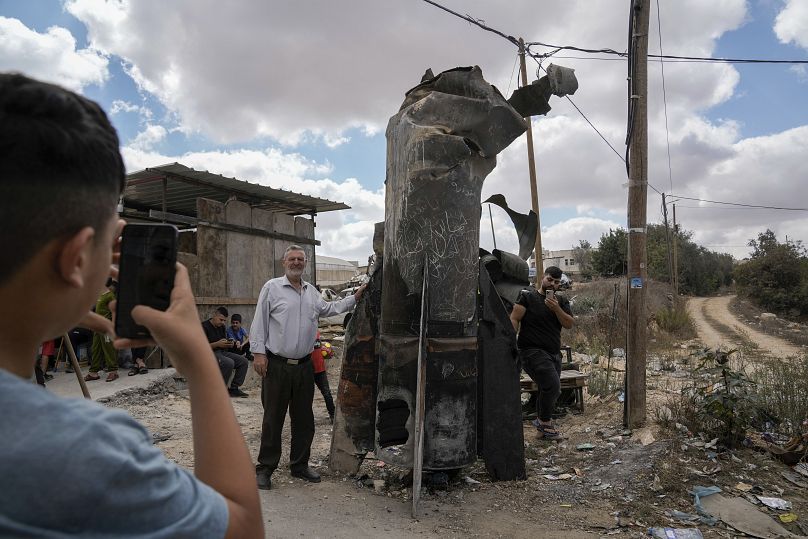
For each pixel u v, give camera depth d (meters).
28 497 0.59
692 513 4.25
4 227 0.64
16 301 0.67
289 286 4.81
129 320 0.82
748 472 4.80
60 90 0.70
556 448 5.72
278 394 4.70
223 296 10.12
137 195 11.15
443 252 4.57
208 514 0.70
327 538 3.66
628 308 5.85
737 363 11.20
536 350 6.06
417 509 4.14
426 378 4.57
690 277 54.50
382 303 4.87
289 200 11.98
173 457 5.40
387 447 4.73
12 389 0.63
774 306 38.31
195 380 0.80
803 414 5.87
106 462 0.63
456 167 4.57
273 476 4.93
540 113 5.46
